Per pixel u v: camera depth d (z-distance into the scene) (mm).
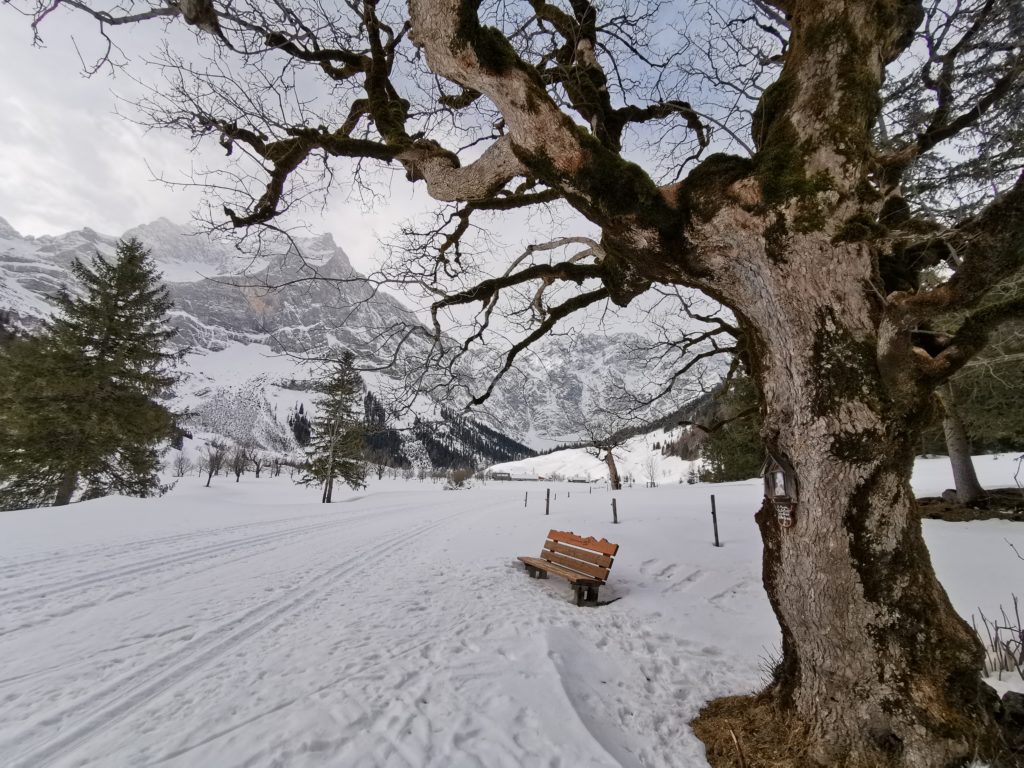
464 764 2691
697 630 5254
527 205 4895
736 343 6277
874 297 2531
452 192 3701
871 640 2414
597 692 3777
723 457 24891
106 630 4797
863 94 2533
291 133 4105
